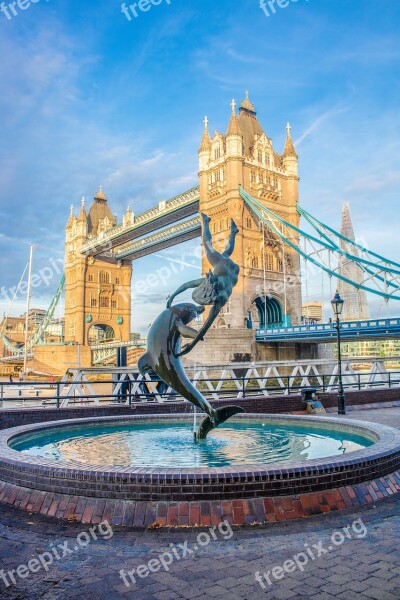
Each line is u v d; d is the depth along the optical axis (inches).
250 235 3523.6
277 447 387.9
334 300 797.9
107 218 5954.7
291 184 3831.2
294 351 3164.4
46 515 266.8
